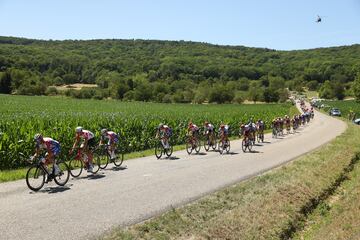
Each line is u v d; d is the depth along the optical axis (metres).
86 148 14.16
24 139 17.31
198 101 118.62
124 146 23.28
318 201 13.26
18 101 68.94
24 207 9.83
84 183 12.98
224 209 10.38
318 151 23.27
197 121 34.50
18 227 8.30
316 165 18.12
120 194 11.55
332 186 15.27
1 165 16.41
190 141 21.64
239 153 22.73
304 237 9.98
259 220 9.86
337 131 41.38
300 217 11.17
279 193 12.48
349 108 84.50
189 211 9.91
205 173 15.53
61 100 81.50
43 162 11.75
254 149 25.09
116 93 116.94
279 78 157.12
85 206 10.12
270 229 9.59
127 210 9.92
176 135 28.70
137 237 7.95
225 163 18.44
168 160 18.91
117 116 29.78
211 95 119.38
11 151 16.61
